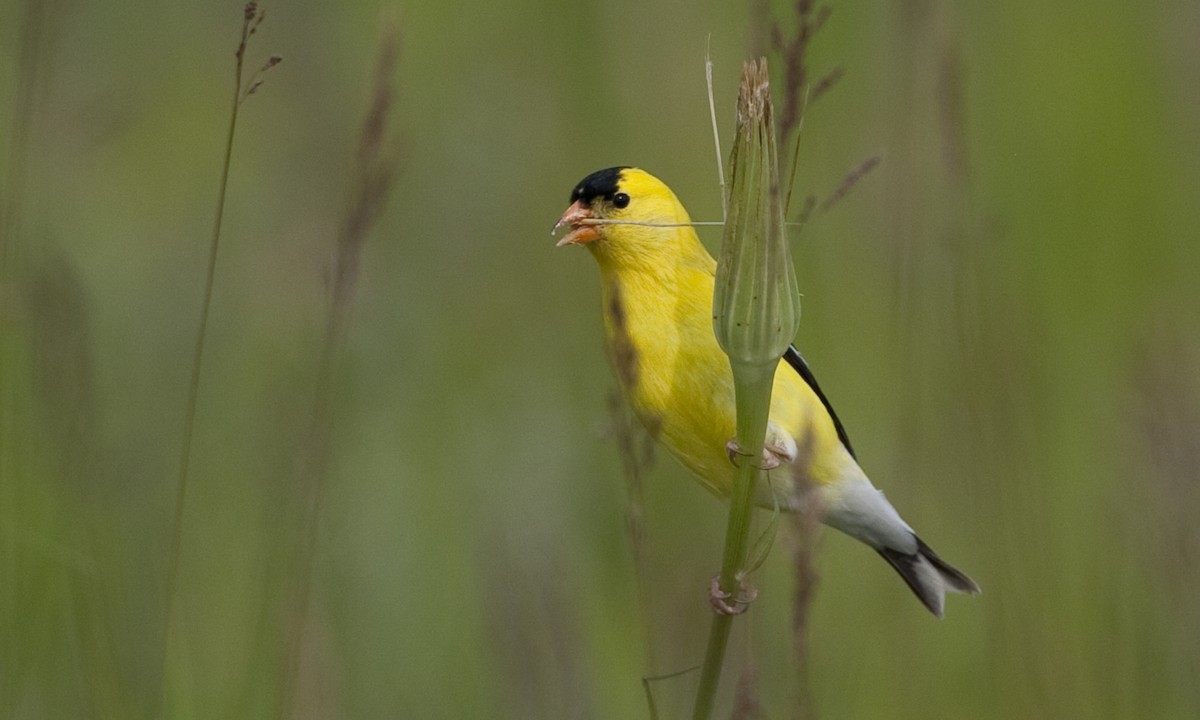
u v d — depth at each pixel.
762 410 4.95
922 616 8.48
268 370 9.54
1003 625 7.68
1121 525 7.82
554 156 10.82
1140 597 7.46
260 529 7.94
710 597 5.18
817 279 10.07
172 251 10.57
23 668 6.86
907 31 9.23
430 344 9.99
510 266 10.55
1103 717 7.25
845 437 7.47
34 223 9.32
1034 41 11.53
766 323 4.84
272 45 11.44
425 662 7.99
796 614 5.05
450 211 10.72
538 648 7.22
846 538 8.85
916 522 8.55
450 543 8.63
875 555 8.65
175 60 11.37
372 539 8.59
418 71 11.11
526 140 10.95
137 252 10.51
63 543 7.04
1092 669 7.43
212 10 11.51
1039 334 9.13
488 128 10.97
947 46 8.17
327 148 11.21
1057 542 8.51
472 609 8.19
